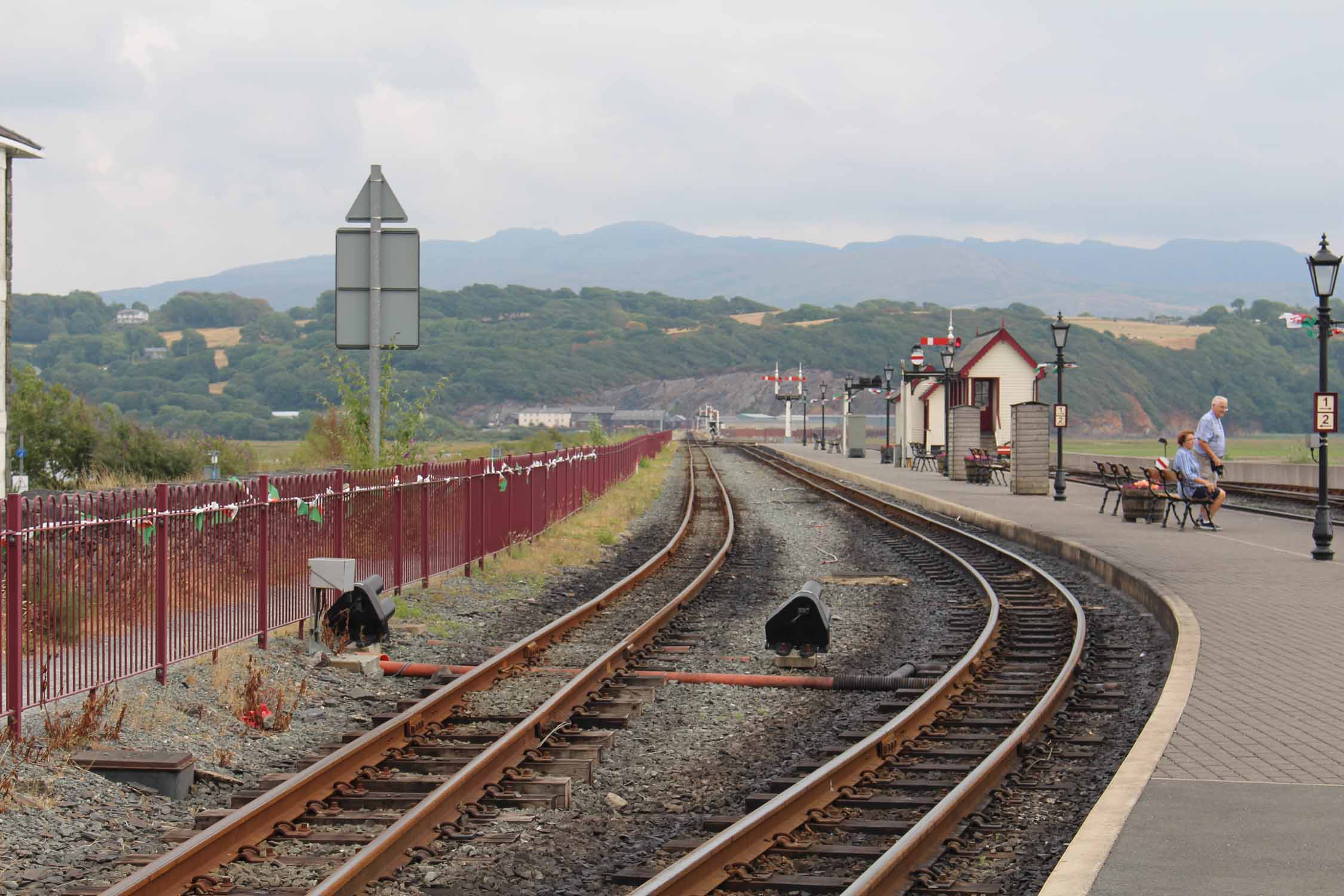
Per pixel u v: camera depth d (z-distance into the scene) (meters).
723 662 16.50
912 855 8.39
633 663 16.09
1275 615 18.08
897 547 31.45
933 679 15.17
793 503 48.84
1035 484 46.34
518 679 15.03
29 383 43.84
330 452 52.19
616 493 51.72
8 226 28.03
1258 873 7.56
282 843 9.12
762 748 12.25
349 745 10.93
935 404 85.12
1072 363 43.84
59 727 11.10
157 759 10.59
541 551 28.98
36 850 8.85
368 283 26.61
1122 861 7.80
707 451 120.94
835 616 20.73
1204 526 31.75
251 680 13.34
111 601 12.80
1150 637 17.97
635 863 8.90
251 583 15.77
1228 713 12.12
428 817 9.28
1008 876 8.36
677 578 25.39
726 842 8.41
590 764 11.14
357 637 16.09
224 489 14.98
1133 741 12.02
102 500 12.70
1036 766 11.21
